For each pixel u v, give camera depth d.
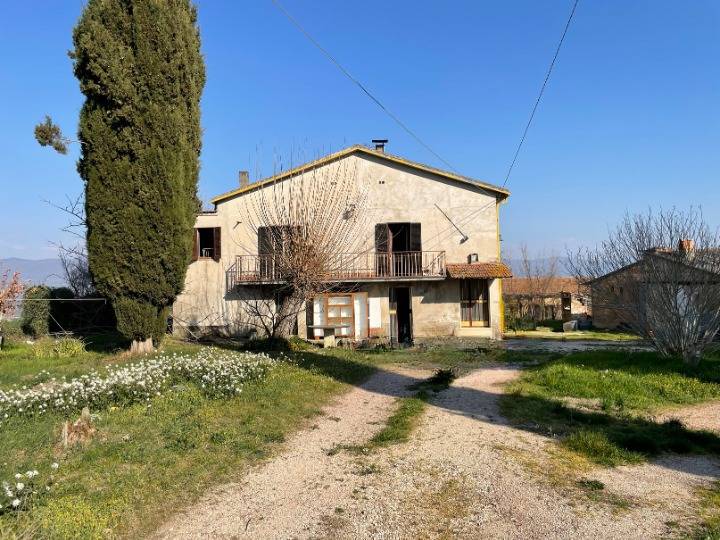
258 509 5.34
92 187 13.50
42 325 18.39
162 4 13.74
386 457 6.92
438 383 12.16
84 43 12.95
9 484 5.16
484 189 21.77
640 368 12.47
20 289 18.00
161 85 13.73
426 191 21.92
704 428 8.20
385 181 21.95
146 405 8.52
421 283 21.72
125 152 13.58
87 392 8.62
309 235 17.36
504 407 9.67
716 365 12.92
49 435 6.82
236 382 10.07
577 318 35.34
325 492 5.77
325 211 18.61
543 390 11.05
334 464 6.66
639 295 14.16
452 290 21.62
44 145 13.20
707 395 10.34
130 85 13.26
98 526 4.72
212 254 22.25
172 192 13.85
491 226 21.73
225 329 21.61
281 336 18.62
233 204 21.91
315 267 17.22
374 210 21.89
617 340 22.97
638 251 14.13
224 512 5.26
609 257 14.81
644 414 9.11
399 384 12.47
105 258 13.62
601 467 6.54
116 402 8.57
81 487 5.41
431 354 17.83
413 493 5.75
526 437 7.80
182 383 10.05
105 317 20.19
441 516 5.20
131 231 13.59
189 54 14.55
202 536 4.78
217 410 8.50
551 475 6.25
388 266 21.61
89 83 13.12
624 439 7.37
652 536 4.72
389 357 17.23
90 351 15.40
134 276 13.78
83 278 21.70
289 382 11.16
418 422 8.71
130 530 4.82
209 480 5.99
